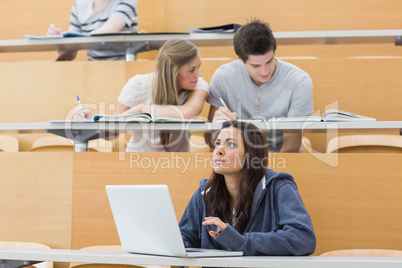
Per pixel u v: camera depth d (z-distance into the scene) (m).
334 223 2.73
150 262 1.82
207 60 3.51
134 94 3.17
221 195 2.33
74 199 2.89
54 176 2.91
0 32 5.21
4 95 3.74
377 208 2.71
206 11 4.98
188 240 2.39
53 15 5.22
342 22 4.71
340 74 3.43
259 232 2.07
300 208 2.14
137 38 3.68
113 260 1.85
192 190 2.82
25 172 2.94
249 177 2.25
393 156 2.71
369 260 1.73
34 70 3.71
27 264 2.10
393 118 3.39
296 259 1.77
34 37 3.75
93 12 4.25
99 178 2.88
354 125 2.63
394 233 2.70
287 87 3.23
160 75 3.12
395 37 3.61
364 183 2.73
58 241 2.89
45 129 2.82
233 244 1.93
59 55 4.08
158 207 1.84
